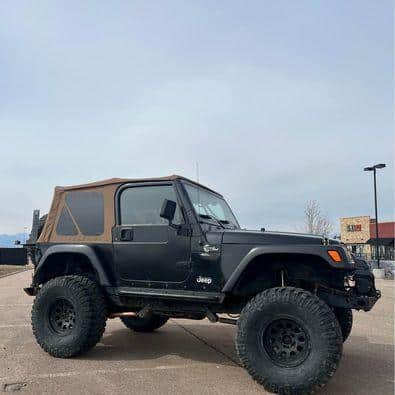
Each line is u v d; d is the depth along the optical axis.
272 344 4.48
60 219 6.08
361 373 5.14
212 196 6.38
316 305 4.33
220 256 5.01
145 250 5.41
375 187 28.06
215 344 6.52
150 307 5.54
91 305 5.58
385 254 39.47
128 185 5.73
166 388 4.52
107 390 4.45
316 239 4.77
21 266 39.72
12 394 4.30
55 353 5.60
